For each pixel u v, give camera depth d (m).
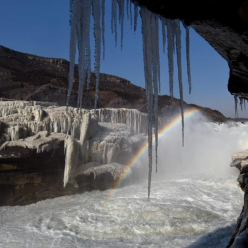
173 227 10.89
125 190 17.72
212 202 14.20
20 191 16.12
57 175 17.27
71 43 2.86
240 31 2.87
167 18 3.25
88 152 18.30
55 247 10.00
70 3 2.81
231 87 4.24
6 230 11.92
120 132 20.88
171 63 3.69
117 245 9.94
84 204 15.28
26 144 15.94
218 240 9.53
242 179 4.84
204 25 3.06
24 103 19.64
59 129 17.98
